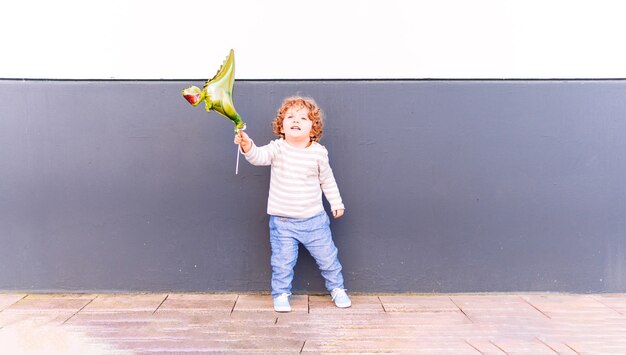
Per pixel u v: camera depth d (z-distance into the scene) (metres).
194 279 3.62
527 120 3.60
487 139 3.60
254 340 2.91
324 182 3.44
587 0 3.56
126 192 3.57
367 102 3.56
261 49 3.53
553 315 3.30
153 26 3.52
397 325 3.13
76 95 3.52
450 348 2.83
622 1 3.57
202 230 3.60
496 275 3.65
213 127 3.56
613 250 3.65
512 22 3.57
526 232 3.63
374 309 3.38
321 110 3.55
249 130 3.55
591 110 3.60
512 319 3.23
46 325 3.10
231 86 3.07
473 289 3.65
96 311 3.31
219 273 3.62
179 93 3.54
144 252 3.60
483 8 3.55
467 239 3.63
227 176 3.58
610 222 3.64
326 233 3.45
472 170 3.61
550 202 3.63
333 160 3.58
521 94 3.59
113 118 3.54
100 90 3.52
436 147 3.59
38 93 3.51
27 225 3.57
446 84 3.57
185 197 3.59
